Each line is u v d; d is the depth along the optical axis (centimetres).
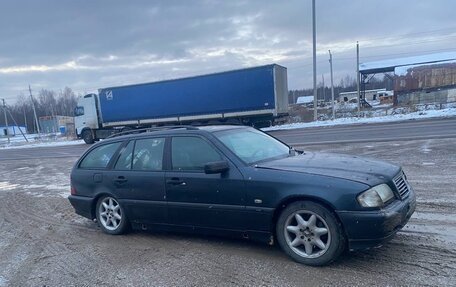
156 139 553
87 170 623
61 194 973
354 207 388
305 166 449
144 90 2956
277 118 2678
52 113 12006
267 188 436
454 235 471
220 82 2675
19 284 435
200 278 409
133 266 459
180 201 507
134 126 3056
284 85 2734
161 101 2905
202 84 2734
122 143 596
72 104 13400
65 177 1280
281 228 436
